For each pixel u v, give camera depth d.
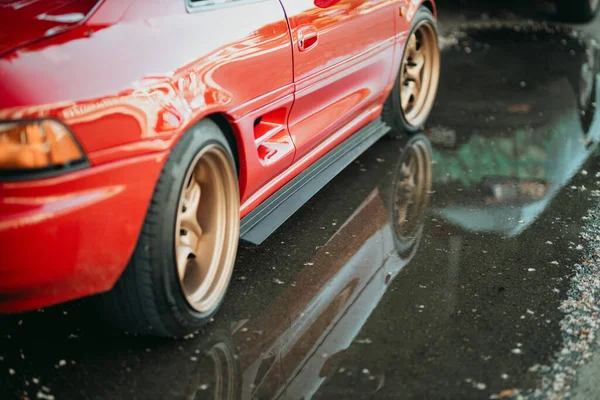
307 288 2.66
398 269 2.80
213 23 2.37
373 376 2.13
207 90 2.26
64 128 1.82
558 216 3.29
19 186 1.77
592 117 4.70
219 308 2.51
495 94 5.23
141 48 2.08
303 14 2.85
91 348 2.28
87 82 1.90
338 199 3.48
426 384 2.09
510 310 2.49
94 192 1.88
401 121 4.22
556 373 2.14
